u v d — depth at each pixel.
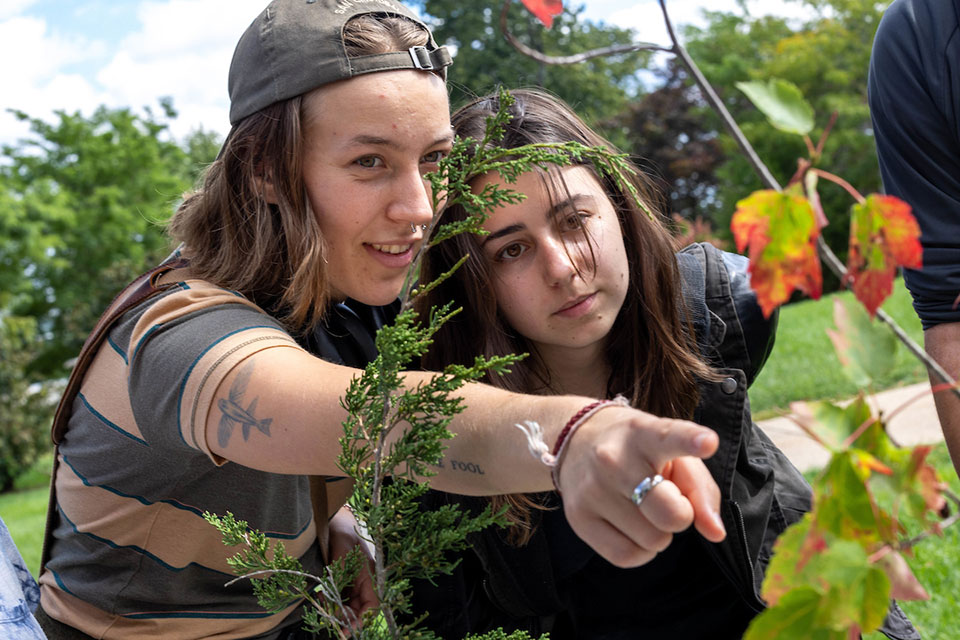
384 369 1.12
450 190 1.33
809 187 0.72
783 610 0.73
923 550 3.50
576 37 25.23
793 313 13.30
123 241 26.52
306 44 1.59
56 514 1.79
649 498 0.83
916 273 1.92
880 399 6.76
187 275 1.73
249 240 1.72
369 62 1.58
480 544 1.90
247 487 1.60
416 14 1.74
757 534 1.99
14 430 16.56
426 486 1.22
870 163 20.98
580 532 0.92
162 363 1.38
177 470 1.54
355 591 1.83
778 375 8.84
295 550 1.77
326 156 1.60
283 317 1.68
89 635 1.73
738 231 0.73
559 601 2.00
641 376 1.96
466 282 1.82
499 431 1.06
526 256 1.75
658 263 1.92
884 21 1.98
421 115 1.60
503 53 22.92
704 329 2.04
